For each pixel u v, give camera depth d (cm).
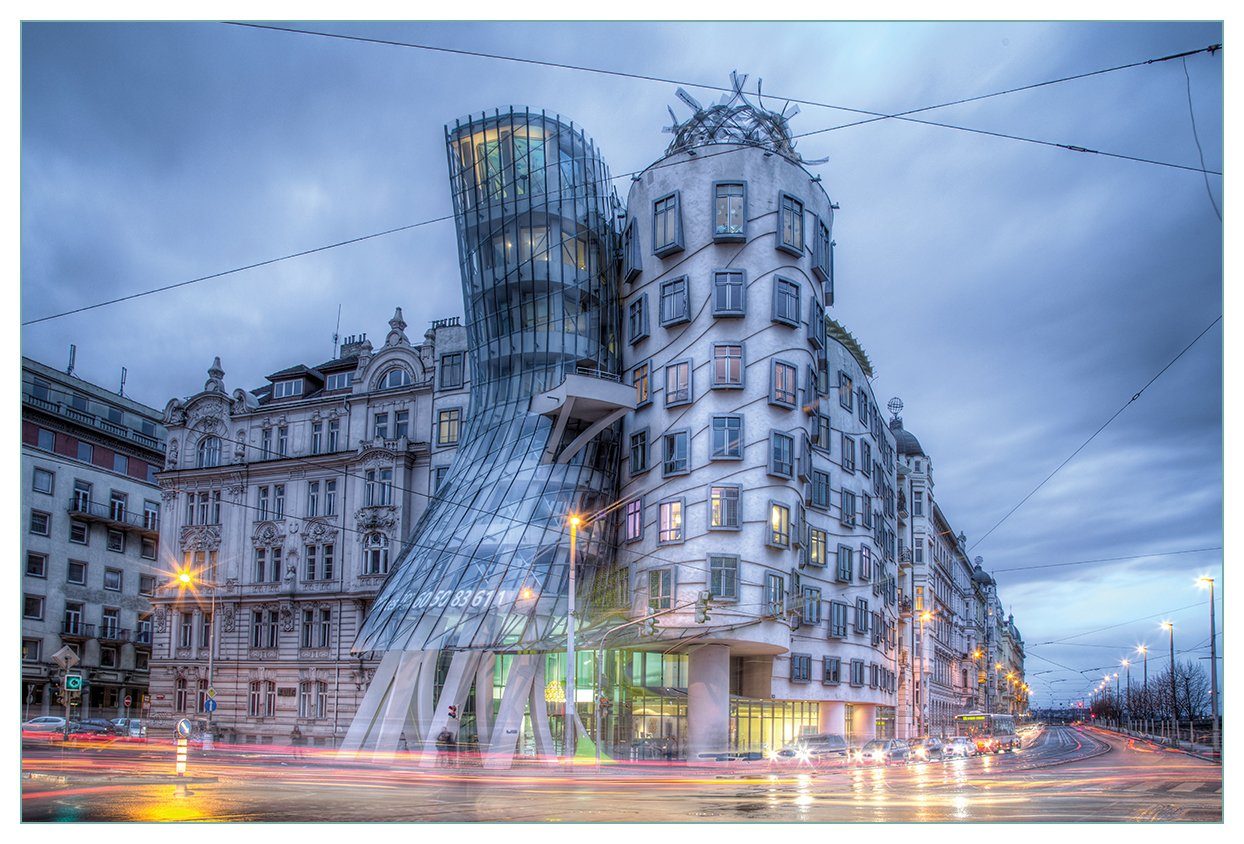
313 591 6988
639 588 5406
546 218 6175
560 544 5431
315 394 7644
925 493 10831
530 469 5694
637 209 5966
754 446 5378
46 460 8106
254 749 5431
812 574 6391
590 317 6162
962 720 9212
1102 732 17212
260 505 7412
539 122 6306
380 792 2612
